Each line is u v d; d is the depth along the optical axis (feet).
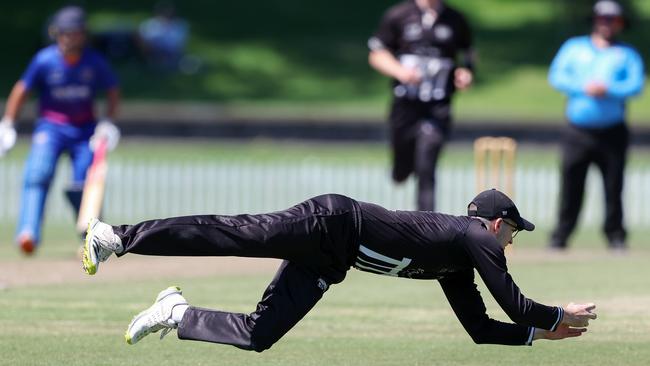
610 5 138.41
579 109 139.85
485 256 60.23
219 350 75.20
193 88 360.89
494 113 296.10
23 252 129.08
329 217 60.18
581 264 128.36
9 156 225.15
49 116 127.54
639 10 426.10
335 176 206.80
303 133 276.62
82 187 127.03
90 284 106.73
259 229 59.41
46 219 195.83
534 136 271.49
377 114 284.61
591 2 399.65
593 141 140.15
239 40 404.36
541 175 200.13
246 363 71.10
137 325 62.03
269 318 60.64
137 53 374.43
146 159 224.94
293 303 60.90
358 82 374.63
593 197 198.39
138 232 59.47
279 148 266.98
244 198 205.36
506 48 398.21
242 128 276.82
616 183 141.69
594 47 139.33
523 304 60.34
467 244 60.54
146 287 105.09
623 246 144.15
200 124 275.80
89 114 128.57
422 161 130.52
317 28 419.54
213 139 276.00
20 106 128.36
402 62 132.26
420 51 131.44
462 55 135.23
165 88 357.61
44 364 69.41
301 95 362.12
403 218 61.00
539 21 421.59
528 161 236.22
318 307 94.73
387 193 205.98
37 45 384.27
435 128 131.23
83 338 78.23
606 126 139.64
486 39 406.21
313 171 206.80
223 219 59.88
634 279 114.52
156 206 203.10
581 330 63.21
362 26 423.64
